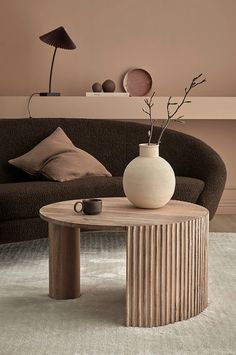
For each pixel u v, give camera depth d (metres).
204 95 5.42
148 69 5.38
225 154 5.50
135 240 2.63
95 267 3.60
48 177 4.25
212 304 2.94
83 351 2.36
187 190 4.04
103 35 5.35
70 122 4.78
